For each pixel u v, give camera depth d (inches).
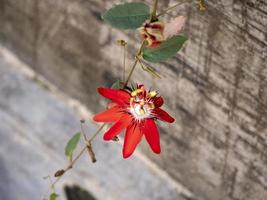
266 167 34.0
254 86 31.5
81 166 44.6
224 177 36.8
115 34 36.9
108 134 30.1
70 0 38.4
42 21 41.4
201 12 31.2
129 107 30.2
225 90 32.9
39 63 44.1
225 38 31.0
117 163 42.7
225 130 34.6
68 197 46.4
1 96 47.9
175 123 37.1
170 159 39.6
